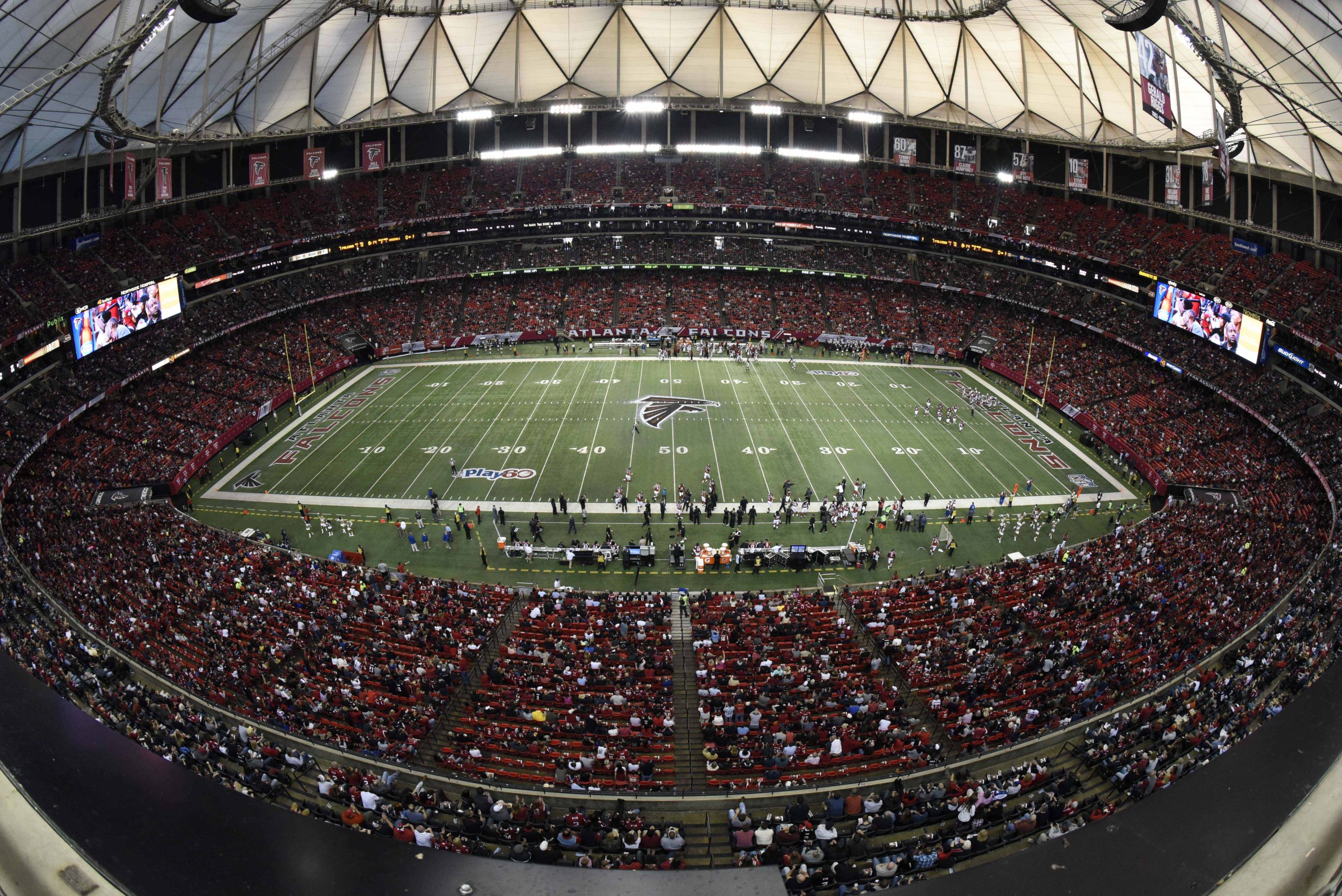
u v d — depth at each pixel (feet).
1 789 14.82
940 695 87.71
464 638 101.86
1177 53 163.22
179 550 123.13
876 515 149.48
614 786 73.36
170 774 15.61
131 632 91.86
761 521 147.13
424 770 74.13
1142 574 113.80
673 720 87.15
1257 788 15.56
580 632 105.50
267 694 84.23
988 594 113.80
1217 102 147.02
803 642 100.53
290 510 152.56
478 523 147.43
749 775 75.97
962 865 59.11
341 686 89.04
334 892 12.61
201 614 102.94
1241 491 149.38
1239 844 14.26
